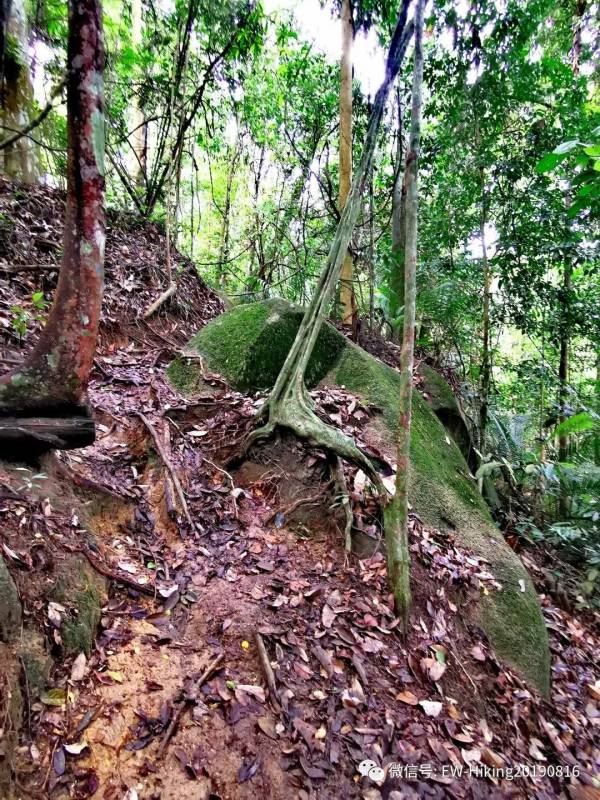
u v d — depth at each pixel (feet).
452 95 20.88
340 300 21.90
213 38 21.91
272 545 9.90
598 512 15.97
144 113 25.90
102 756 5.59
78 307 7.02
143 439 11.32
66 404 7.33
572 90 20.25
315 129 27.27
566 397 22.84
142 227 23.48
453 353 28.45
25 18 20.58
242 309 16.17
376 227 28.50
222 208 37.78
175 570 8.68
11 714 5.31
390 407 14.21
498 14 18.52
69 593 6.82
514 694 9.16
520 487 20.79
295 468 11.27
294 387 11.63
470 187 21.62
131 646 7.00
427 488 12.52
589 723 9.75
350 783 6.30
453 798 6.61
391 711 7.45
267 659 7.33
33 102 21.25
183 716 6.30
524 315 22.62
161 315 18.85
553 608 13.42
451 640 9.34
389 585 9.28
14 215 17.37
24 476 7.77
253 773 5.96
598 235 20.33
